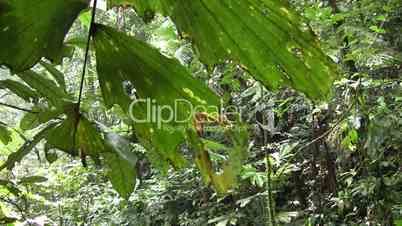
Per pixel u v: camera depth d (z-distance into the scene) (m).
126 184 1.04
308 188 3.77
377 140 2.35
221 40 0.79
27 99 1.16
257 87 2.53
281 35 0.77
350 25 2.37
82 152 0.94
